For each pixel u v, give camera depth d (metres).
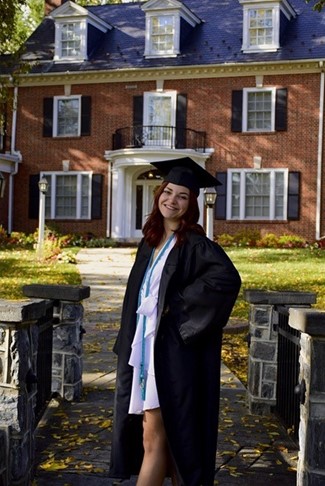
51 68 29.42
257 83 27.08
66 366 6.13
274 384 5.86
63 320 6.15
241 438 5.21
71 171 29.06
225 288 3.42
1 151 29.09
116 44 29.69
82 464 4.55
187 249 3.55
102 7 32.31
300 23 28.03
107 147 28.73
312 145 26.52
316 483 3.72
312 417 3.75
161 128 28.05
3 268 17.67
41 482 4.24
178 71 27.72
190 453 3.42
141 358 3.54
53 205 29.25
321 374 3.74
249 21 27.33
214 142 27.58
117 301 12.98
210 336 3.55
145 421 3.54
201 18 29.75
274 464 4.68
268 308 5.87
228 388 6.83
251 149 27.16
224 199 27.36
